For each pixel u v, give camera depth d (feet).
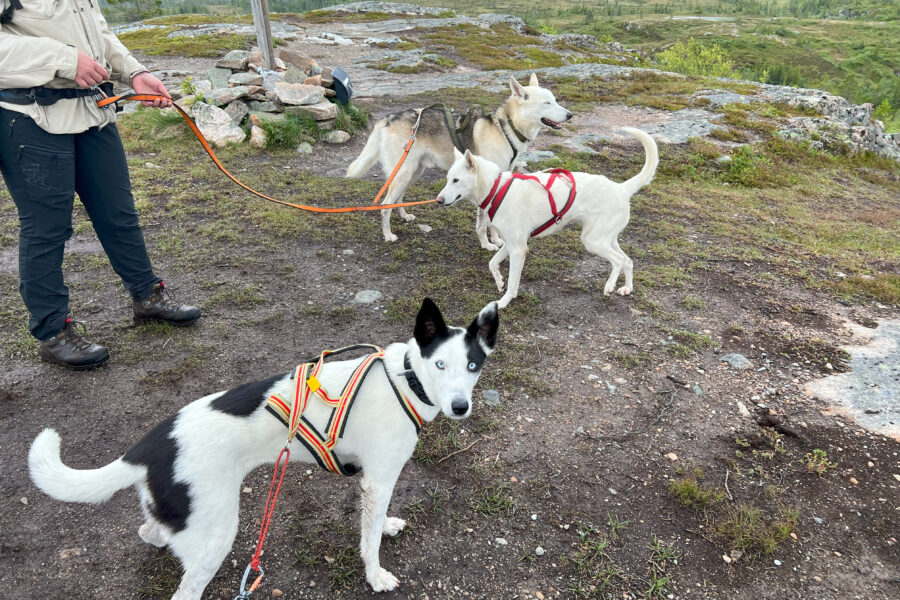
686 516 10.18
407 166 20.51
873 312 17.93
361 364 8.23
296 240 19.81
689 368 14.39
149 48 60.59
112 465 7.17
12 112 10.41
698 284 18.98
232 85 30.71
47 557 8.61
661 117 44.37
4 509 9.30
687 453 11.64
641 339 15.49
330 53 68.64
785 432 12.34
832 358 15.15
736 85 57.52
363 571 8.80
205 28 75.61
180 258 17.89
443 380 7.93
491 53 77.05
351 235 20.44
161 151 27.76
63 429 10.99
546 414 12.46
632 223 24.21
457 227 22.12
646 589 8.85
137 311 14.12
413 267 18.54
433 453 11.12
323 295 16.48
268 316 15.19
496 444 11.53
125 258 13.41
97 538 8.99
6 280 15.94
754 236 24.18
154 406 11.76
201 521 7.09
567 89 52.42
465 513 9.95
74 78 10.60
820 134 44.21
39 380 12.19
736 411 12.97
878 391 13.70
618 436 11.95
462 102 44.06
